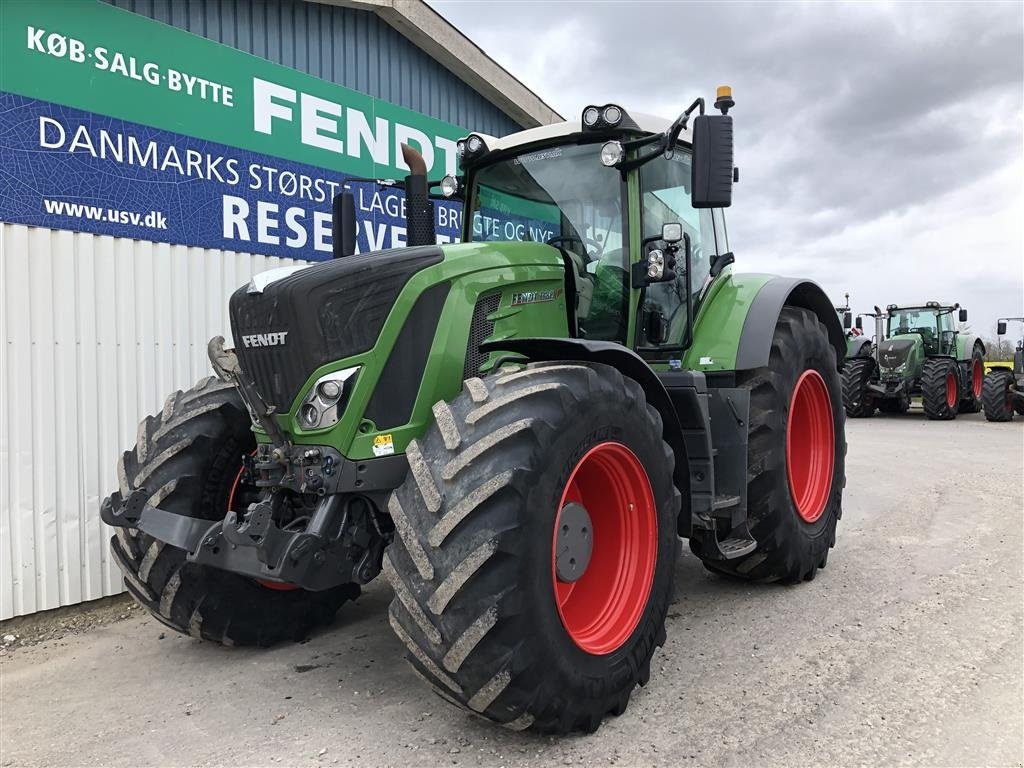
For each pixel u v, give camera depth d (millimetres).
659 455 2955
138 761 2533
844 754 2436
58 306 4160
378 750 2539
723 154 3139
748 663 3172
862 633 3477
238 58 5082
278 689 3088
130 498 3125
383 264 2803
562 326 3445
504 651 2293
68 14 4180
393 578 2387
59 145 4152
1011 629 3477
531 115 7887
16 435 3998
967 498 6473
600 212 3695
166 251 4676
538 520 2371
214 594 3311
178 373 4730
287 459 2770
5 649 3750
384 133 6254
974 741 2506
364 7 5973
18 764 2543
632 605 2846
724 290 4219
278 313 2734
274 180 5336
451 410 2545
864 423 14172
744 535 3871
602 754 2467
